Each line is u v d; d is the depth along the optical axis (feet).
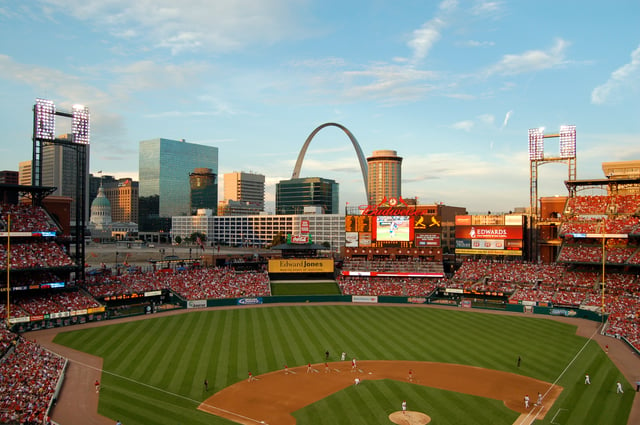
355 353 228.84
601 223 371.76
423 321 302.04
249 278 408.05
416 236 429.38
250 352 229.25
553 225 430.20
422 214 428.97
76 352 229.45
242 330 274.77
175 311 335.06
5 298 296.71
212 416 156.66
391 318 311.47
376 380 191.21
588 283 351.05
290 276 432.25
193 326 285.64
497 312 335.47
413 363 213.66
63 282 314.76
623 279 344.49
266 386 184.03
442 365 211.00
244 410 161.48
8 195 347.77
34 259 309.63
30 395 168.45
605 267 367.25
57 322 287.07
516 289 363.15
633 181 381.40
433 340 253.65
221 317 313.32
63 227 370.94
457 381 190.39
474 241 420.77
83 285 346.54
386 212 434.71
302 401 169.58
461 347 239.91
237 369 203.72
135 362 212.84
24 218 325.83
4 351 218.38
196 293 363.76
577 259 361.30
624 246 359.25
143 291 353.31
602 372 201.57
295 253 447.01
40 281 310.65
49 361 205.87
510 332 272.92
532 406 164.96
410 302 370.94
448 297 384.68
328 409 162.61
